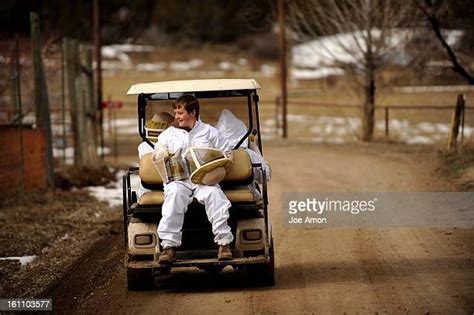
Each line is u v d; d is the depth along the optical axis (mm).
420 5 24047
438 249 13586
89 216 18156
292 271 12391
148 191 11352
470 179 20062
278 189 20641
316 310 10188
